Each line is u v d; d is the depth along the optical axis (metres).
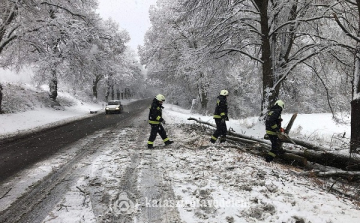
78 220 3.22
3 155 7.06
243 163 5.63
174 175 4.88
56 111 22.47
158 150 7.05
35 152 7.28
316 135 10.17
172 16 22.61
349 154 5.66
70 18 20.41
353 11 9.62
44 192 4.14
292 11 11.49
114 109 23.30
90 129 12.16
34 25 16.11
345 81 11.22
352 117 6.70
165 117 17.88
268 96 11.68
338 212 3.34
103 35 25.09
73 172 5.16
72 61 22.20
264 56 12.08
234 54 13.05
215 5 11.20
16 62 19.55
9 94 20.02
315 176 5.37
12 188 4.35
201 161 5.81
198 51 12.33
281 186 4.23
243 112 30.91
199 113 26.81
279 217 3.22
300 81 14.41
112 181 4.58
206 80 25.42
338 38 11.05
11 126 13.18
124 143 8.21
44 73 21.30
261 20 11.83
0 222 3.21
